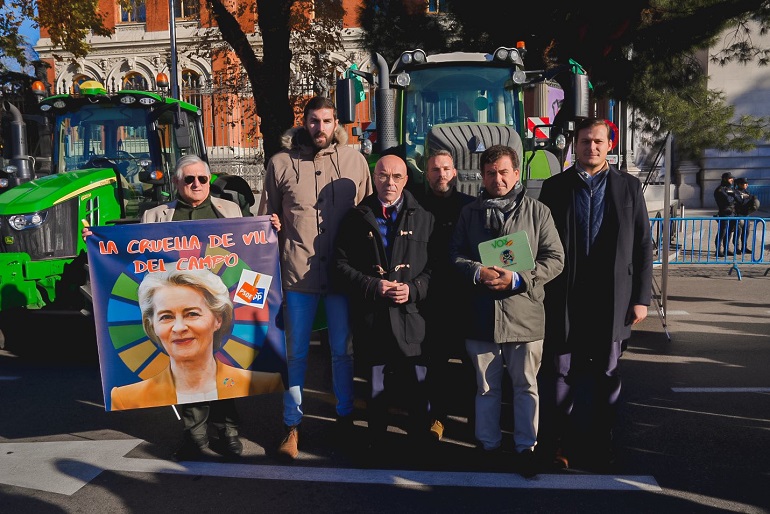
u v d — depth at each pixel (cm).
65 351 726
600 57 1132
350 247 436
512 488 396
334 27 1364
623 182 418
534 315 404
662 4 1095
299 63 1423
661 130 1130
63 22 1532
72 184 715
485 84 733
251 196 1045
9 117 788
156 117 787
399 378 472
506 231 407
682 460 432
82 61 2630
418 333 431
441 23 1253
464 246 422
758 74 1994
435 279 435
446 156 457
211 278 425
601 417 422
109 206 751
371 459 438
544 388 429
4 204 692
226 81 1638
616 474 413
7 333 798
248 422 509
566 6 1089
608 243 413
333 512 371
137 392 420
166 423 509
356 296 435
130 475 419
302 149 455
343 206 451
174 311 422
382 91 678
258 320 432
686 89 1142
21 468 430
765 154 2050
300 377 452
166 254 421
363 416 523
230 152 1845
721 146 1100
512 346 411
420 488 398
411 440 468
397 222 435
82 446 465
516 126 727
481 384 421
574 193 420
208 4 1188
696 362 661
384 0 1259
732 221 1415
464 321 416
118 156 798
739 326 813
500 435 429
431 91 733
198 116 917
